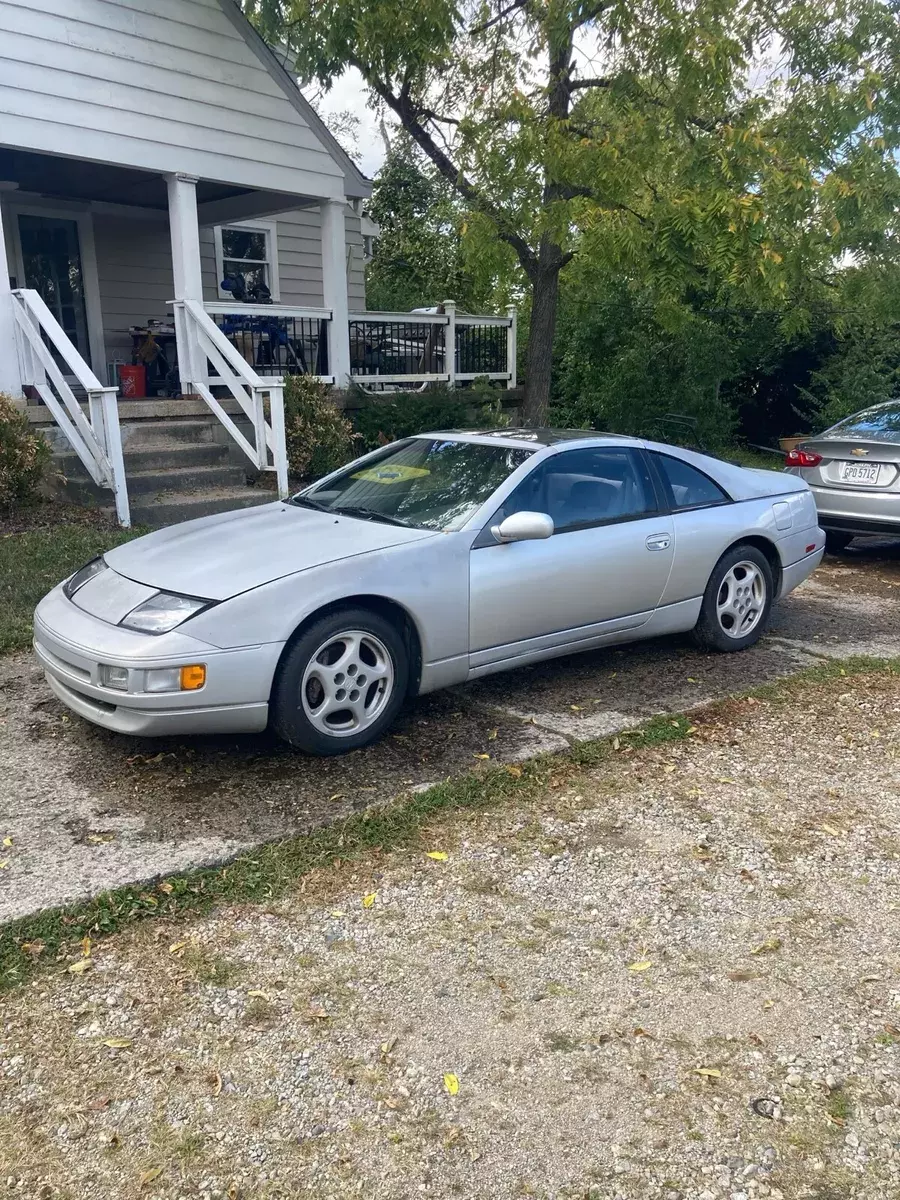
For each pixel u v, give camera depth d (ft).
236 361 29.84
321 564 13.21
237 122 32.58
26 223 38.88
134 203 41.09
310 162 35.14
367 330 41.01
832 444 27.32
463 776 13.02
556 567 15.43
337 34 30.42
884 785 13.33
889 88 30.12
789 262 28.43
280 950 9.45
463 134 31.35
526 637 15.39
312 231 48.85
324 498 16.92
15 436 24.90
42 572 21.01
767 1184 6.97
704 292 46.85
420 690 14.35
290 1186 6.88
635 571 16.60
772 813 12.44
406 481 16.42
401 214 87.51
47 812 11.86
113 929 9.64
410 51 30.73
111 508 26.32
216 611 12.27
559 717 15.34
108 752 13.61
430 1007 8.73
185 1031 8.34
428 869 10.92
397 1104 7.62
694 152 28.99
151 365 41.14
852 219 30.22
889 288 33.58
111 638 12.32
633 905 10.36
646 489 17.35
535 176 29.73
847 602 23.59
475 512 14.94
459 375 42.80
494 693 16.44
